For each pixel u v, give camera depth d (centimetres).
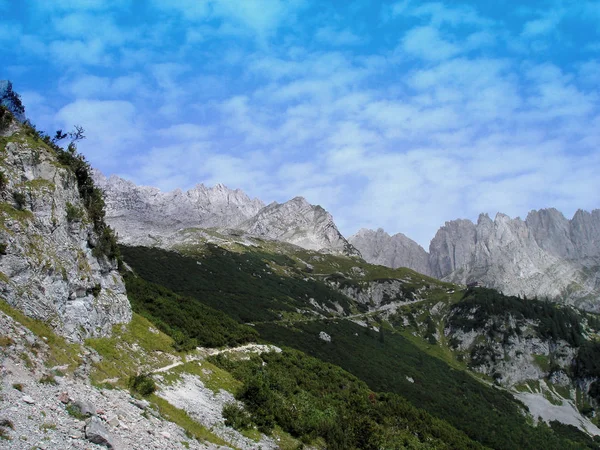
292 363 9431
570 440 16738
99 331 5078
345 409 7681
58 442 2358
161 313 8200
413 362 19525
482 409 16375
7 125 5053
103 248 5988
